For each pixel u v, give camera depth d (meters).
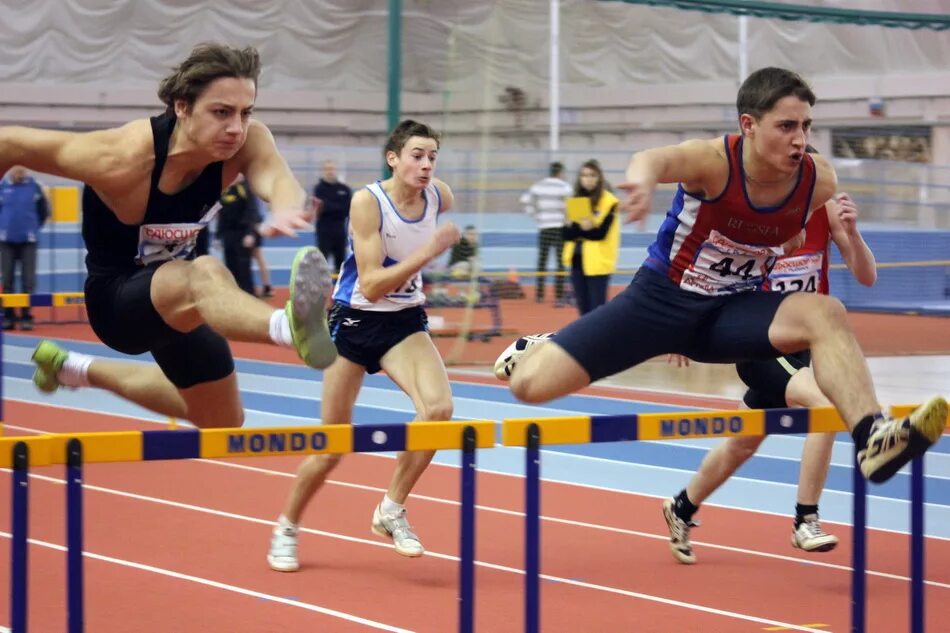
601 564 10.91
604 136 41.44
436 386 9.85
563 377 7.95
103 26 40.88
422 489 14.05
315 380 23.27
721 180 7.62
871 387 7.25
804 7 23.31
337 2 44.03
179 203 7.22
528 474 6.39
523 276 27.52
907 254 33.59
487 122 24.27
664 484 14.60
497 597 9.78
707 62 41.19
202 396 8.22
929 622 9.16
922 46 39.62
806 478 10.55
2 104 39.72
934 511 13.35
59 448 5.50
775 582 10.35
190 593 9.83
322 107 44.53
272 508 13.03
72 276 37.53
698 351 8.23
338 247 30.88
